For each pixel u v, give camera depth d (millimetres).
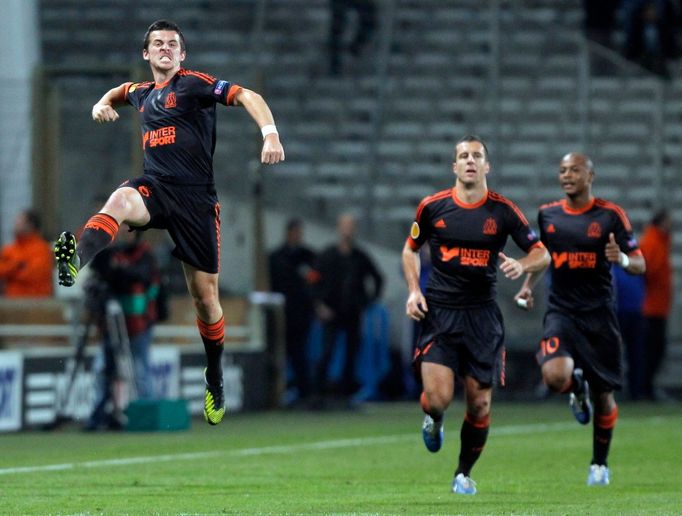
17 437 50344
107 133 70875
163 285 53844
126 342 53125
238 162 70938
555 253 35562
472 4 90500
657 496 31297
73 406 54719
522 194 83625
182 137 27688
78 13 91000
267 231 81688
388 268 79812
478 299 31438
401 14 90438
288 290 69062
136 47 89938
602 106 86562
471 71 88125
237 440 49000
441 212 31406
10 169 69750
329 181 83562
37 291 58031
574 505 29188
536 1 90812
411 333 71375
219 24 90938
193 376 61375
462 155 31297
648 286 70625
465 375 31578
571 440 48562
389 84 87688
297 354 69562
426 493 31969
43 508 28781
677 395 76625
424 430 32250
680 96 86750
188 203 27656
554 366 35250
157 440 49000
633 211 84000
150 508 28703
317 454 43406
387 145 85500
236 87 27359
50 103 65562
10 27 76375
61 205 69562
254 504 29469
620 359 35219
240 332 66250
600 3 89062
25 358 52844
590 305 35375
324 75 88500
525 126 85875
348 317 67250
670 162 85125
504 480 35344
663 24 87500
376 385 70812
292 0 90875
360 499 30562
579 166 35344
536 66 88062
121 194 26938
